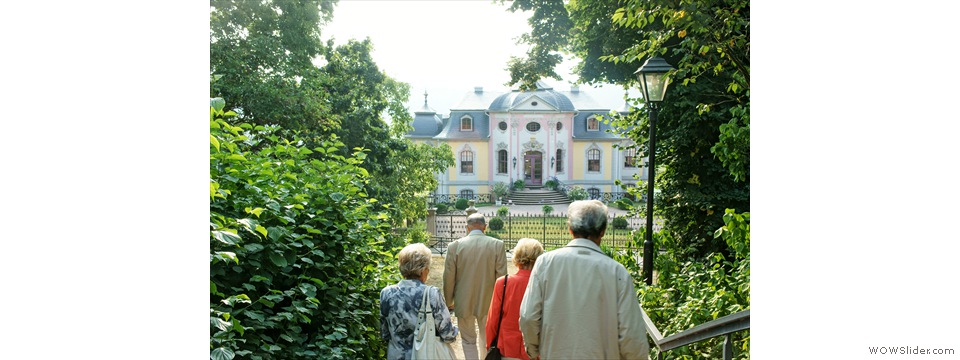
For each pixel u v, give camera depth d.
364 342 4.43
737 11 5.51
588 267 2.66
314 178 4.62
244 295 2.97
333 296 4.07
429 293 3.54
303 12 13.23
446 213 34.53
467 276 5.08
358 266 4.81
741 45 5.46
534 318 2.70
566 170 43.38
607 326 2.60
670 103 9.50
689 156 9.48
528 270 3.49
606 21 11.43
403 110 18.95
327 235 4.35
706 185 9.35
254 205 3.61
